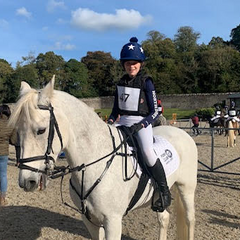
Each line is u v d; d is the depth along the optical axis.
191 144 4.07
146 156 3.16
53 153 2.62
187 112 41.81
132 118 3.20
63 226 5.02
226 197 6.64
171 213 5.49
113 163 2.97
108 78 63.75
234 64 56.09
